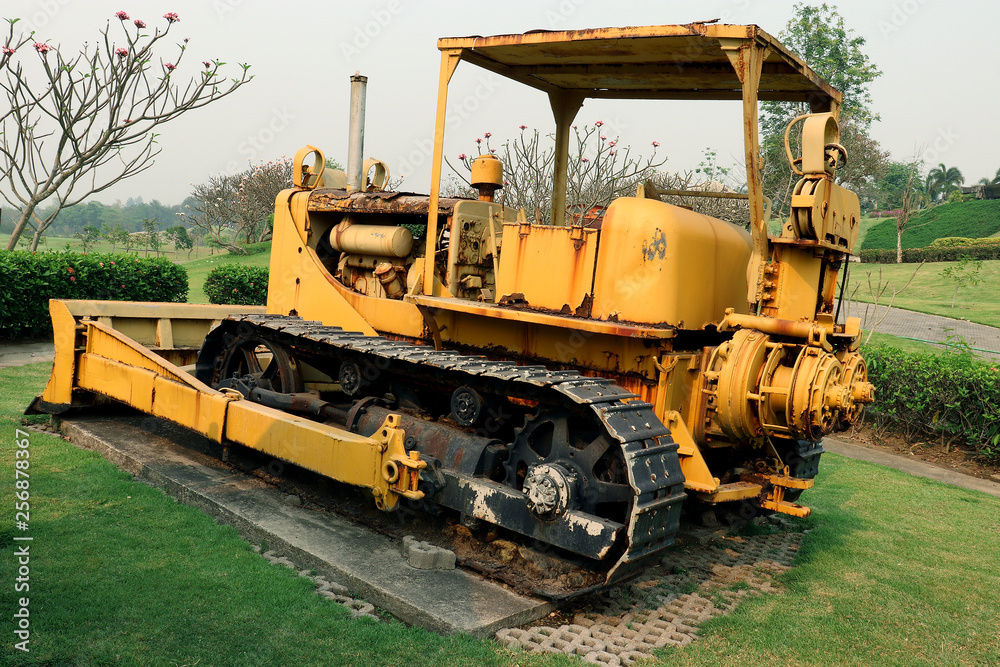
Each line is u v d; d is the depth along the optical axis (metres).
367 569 3.63
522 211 4.34
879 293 10.87
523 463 3.92
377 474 3.94
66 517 4.13
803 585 4.13
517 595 3.51
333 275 5.58
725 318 3.96
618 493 3.43
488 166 5.05
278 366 5.32
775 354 3.72
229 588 3.43
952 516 5.66
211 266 26.05
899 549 4.82
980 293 26.30
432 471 3.93
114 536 3.92
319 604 3.34
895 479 6.70
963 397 7.79
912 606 3.92
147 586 3.38
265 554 3.91
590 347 4.02
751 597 3.92
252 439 4.67
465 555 3.95
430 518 4.41
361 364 4.76
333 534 4.05
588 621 3.46
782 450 4.27
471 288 4.80
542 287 4.13
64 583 3.33
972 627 3.71
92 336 5.87
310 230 5.55
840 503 5.84
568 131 5.41
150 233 44.78
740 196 4.42
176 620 3.10
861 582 4.22
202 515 4.35
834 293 4.21
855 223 4.27
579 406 3.57
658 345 3.77
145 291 12.81
